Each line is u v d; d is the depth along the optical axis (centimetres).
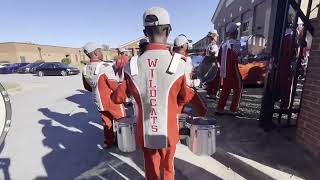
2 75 2662
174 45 420
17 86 1369
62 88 1307
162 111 197
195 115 293
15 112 723
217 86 687
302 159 314
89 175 337
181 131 257
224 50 493
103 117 404
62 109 747
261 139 381
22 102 901
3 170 362
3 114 143
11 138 493
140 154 391
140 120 205
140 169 345
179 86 196
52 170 357
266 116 412
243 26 2173
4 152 425
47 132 527
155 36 193
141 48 335
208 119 258
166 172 224
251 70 844
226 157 335
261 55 866
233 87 499
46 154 412
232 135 401
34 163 381
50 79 1962
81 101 876
